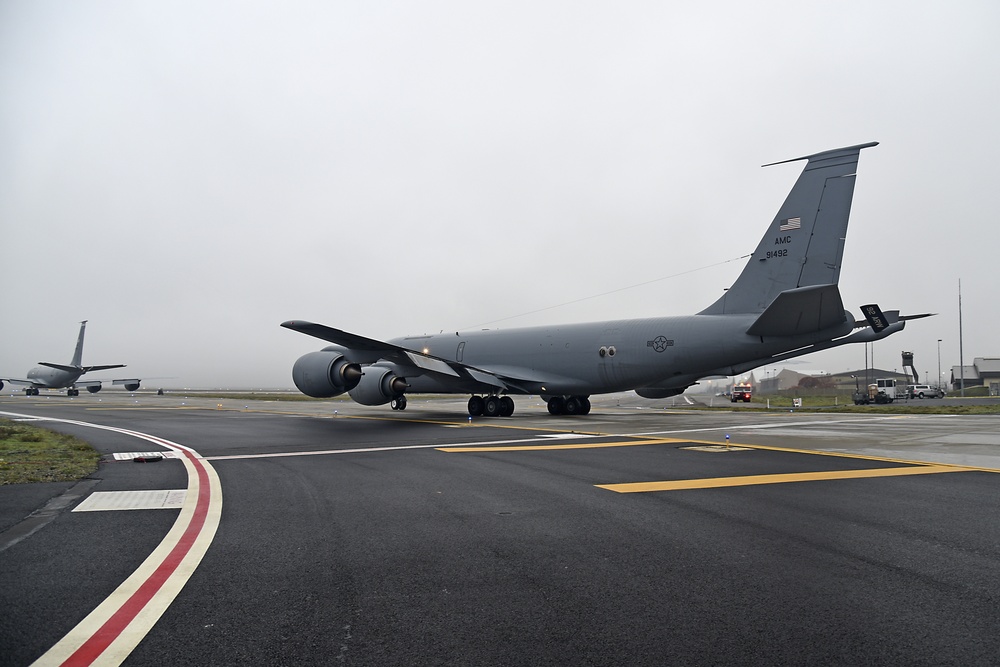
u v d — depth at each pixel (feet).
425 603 14.08
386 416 91.56
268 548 18.63
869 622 12.82
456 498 26.27
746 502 24.93
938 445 45.85
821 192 67.92
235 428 68.54
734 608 13.64
